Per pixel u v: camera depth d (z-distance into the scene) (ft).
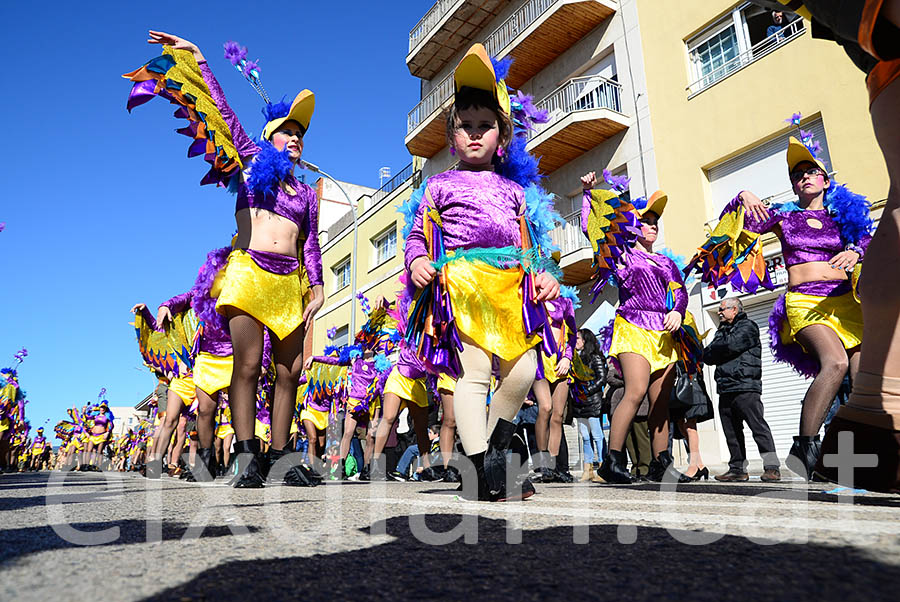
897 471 5.95
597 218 14.56
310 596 2.63
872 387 6.21
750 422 18.10
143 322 22.03
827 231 13.58
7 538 4.23
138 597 2.61
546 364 18.15
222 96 12.41
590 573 2.94
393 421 23.57
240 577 2.99
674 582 2.68
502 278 7.76
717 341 18.83
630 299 14.15
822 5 5.57
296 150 13.37
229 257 12.20
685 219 38.70
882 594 2.32
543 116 10.36
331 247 83.10
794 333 13.11
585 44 47.75
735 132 36.76
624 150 43.06
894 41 5.32
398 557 3.47
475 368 7.61
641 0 43.78
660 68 41.81
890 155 6.03
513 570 3.07
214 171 12.23
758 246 15.48
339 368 31.40
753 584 2.56
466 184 8.65
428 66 66.23
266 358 17.78
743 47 37.40
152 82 11.50
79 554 3.60
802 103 33.60
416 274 7.82
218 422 28.50
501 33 55.01
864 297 6.37
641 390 13.46
